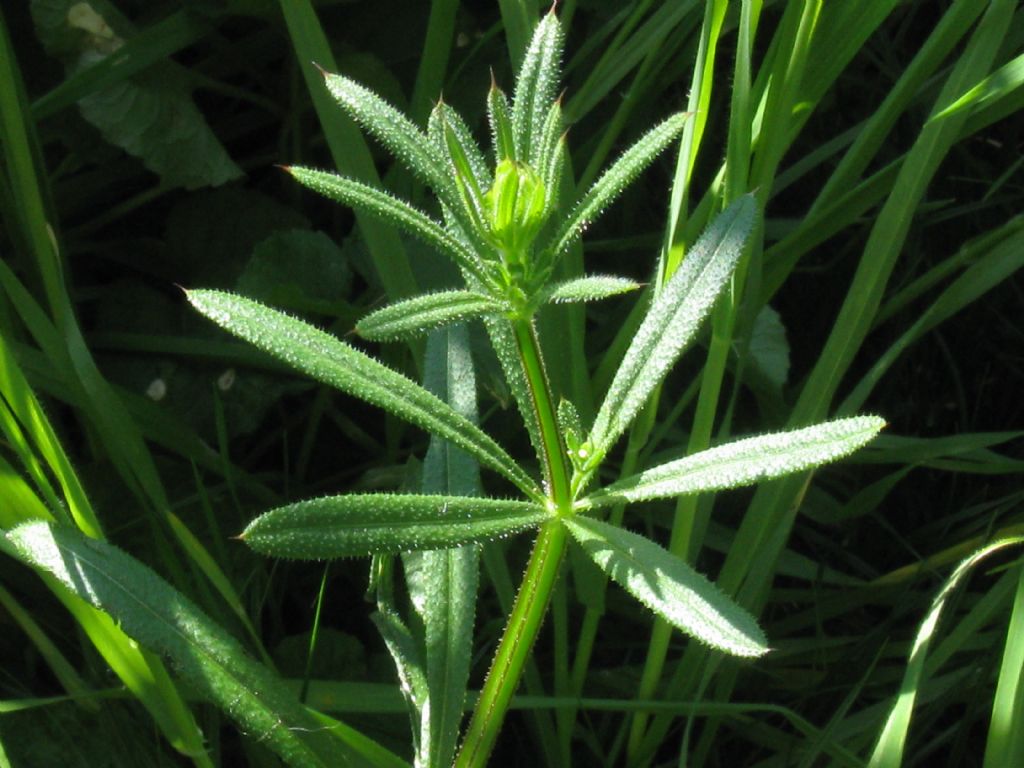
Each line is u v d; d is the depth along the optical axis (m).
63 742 0.22
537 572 0.18
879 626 0.25
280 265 0.27
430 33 0.25
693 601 0.16
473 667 0.25
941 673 0.25
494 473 0.27
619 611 0.26
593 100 0.26
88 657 0.22
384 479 0.26
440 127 0.18
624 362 0.18
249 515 0.26
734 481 0.17
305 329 0.17
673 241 0.22
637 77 0.26
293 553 0.16
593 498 0.17
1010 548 0.26
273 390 0.27
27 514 0.18
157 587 0.17
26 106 0.24
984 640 0.24
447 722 0.18
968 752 0.25
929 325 0.24
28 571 0.24
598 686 0.25
